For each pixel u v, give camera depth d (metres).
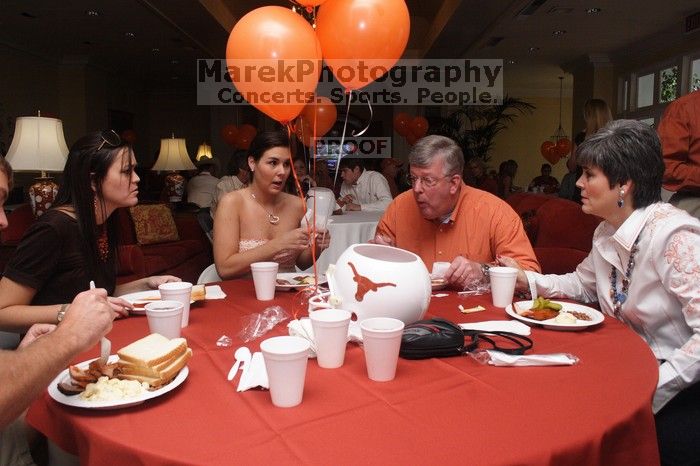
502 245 1.99
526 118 12.66
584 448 0.78
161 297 1.37
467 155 9.88
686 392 1.37
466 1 5.81
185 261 5.23
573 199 4.00
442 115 10.30
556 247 2.43
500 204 2.05
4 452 1.30
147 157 12.51
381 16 1.63
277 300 1.64
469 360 1.11
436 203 1.95
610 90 8.85
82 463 0.85
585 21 6.80
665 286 1.39
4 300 1.57
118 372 0.98
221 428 0.82
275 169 2.19
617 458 0.86
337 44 1.67
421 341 1.11
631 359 1.12
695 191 2.59
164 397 0.94
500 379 1.01
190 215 6.06
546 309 1.40
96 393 0.92
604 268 1.60
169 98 12.59
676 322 1.43
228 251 2.17
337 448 0.76
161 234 5.15
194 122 12.68
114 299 1.45
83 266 1.71
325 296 1.47
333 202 1.90
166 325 1.20
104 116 10.10
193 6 6.02
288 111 1.67
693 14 6.44
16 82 8.15
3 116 7.80
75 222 1.69
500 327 1.31
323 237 1.92
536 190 8.70
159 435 0.81
